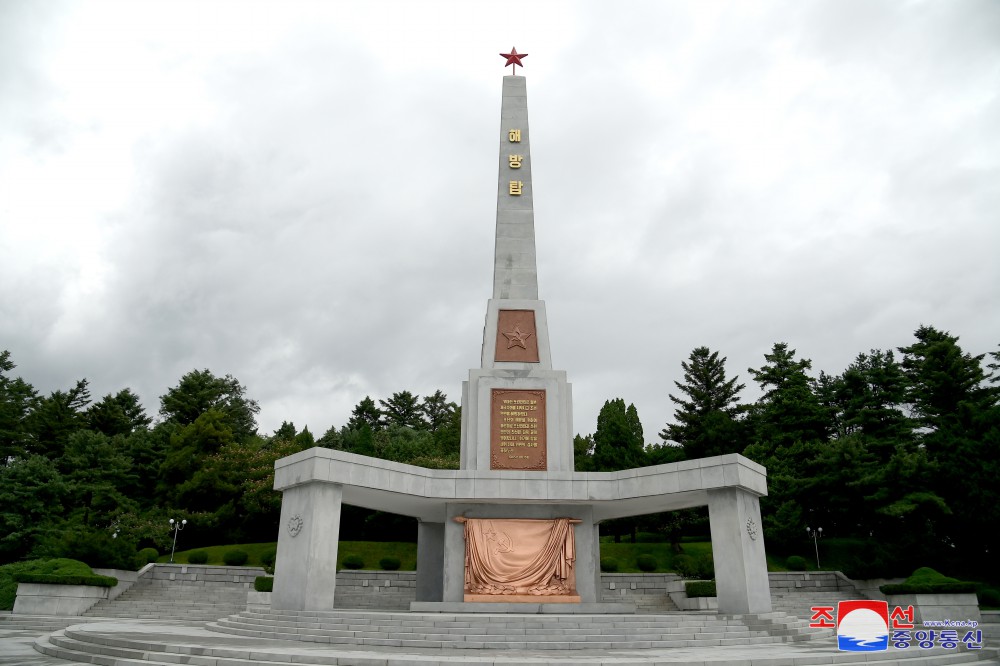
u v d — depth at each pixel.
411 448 47.97
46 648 14.37
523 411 22.00
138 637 14.52
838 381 45.72
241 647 12.94
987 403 35.50
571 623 14.98
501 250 23.97
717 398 54.31
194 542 39.81
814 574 32.28
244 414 62.12
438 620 15.10
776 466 38.22
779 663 11.83
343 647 13.73
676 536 37.28
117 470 42.03
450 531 20.62
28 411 52.25
